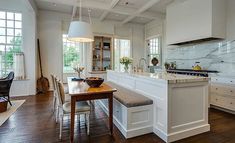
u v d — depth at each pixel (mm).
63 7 5457
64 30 6102
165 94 2174
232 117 3178
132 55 7258
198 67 4430
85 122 2873
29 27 5113
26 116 3137
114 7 5020
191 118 2367
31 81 5160
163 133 2219
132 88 3178
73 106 2123
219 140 2230
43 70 5773
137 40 7355
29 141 2180
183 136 2271
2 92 3492
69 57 6316
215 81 3684
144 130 2406
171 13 4910
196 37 4039
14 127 2621
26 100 4387
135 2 4793
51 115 3211
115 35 6926
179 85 2213
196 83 2348
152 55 7047
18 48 5137
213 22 3689
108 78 4879
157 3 4941
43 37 5727
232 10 3793
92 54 6395
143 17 6117
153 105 2451
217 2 3758
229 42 3838
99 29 6535
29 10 4953
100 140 2238
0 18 4922
